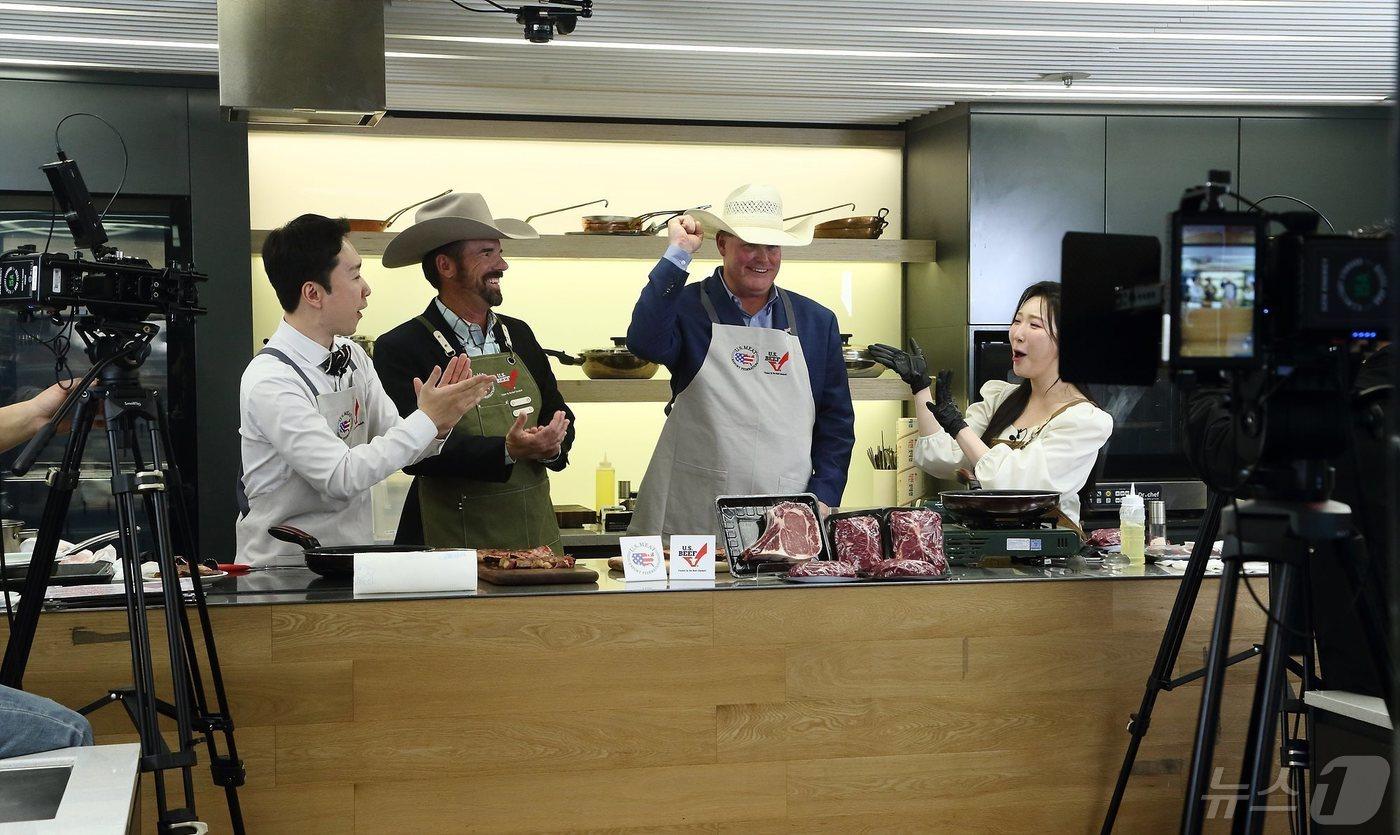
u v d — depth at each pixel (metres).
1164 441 5.19
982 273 5.07
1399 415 0.92
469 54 4.27
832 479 3.68
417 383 2.91
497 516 3.46
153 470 2.25
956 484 5.25
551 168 5.43
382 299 5.25
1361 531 2.11
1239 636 2.86
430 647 2.51
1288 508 1.79
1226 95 4.98
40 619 2.40
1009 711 2.75
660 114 5.29
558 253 5.09
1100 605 2.79
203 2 3.68
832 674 2.67
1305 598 1.93
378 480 2.75
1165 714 2.81
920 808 2.71
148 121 4.59
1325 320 1.72
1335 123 5.26
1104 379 2.01
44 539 2.25
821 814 2.66
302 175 5.20
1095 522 5.02
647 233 5.19
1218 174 1.81
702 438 3.63
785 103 5.09
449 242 3.53
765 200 3.56
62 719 1.84
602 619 2.57
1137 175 5.15
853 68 4.49
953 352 5.19
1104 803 2.80
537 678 2.55
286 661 2.47
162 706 2.22
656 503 3.70
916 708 2.71
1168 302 1.79
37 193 4.52
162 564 2.20
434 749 2.52
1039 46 4.19
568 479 5.48
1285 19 3.88
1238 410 1.82
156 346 4.61
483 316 3.63
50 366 4.52
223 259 4.66
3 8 3.71
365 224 4.93
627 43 4.12
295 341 2.90
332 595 2.54
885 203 5.70
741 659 2.63
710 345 3.61
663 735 2.60
